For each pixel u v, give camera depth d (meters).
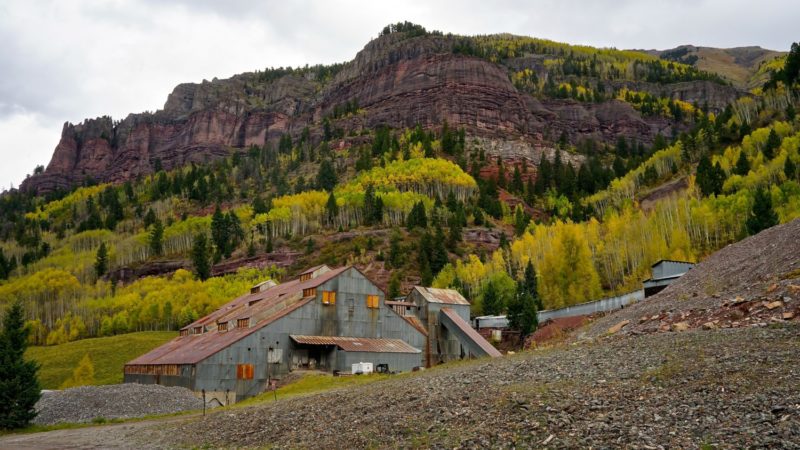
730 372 22.08
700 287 47.09
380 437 24.12
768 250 46.59
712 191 163.50
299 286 81.94
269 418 32.84
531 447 19.28
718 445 16.58
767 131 195.12
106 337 147.38
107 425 48.38
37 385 50.25
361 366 70.69
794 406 17.92
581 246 115.94
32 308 175.00
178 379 69.25
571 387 24.59
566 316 92.25
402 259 177.50
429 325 84.12
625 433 18.56
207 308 162.12
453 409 25.34
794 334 25.61
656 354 27.08
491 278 133.88
